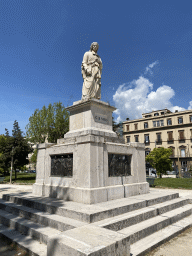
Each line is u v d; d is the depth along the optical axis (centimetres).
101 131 740
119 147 735
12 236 477
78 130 776
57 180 709
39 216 521
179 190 1346
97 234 343
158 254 404
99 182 622
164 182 1920
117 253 309
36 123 2862
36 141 2923
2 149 2870
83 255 267
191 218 643
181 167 4309
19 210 604
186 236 508
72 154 682
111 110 851
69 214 496
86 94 847
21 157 2838
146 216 555
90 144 616
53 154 755
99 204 564
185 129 4384
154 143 4759
